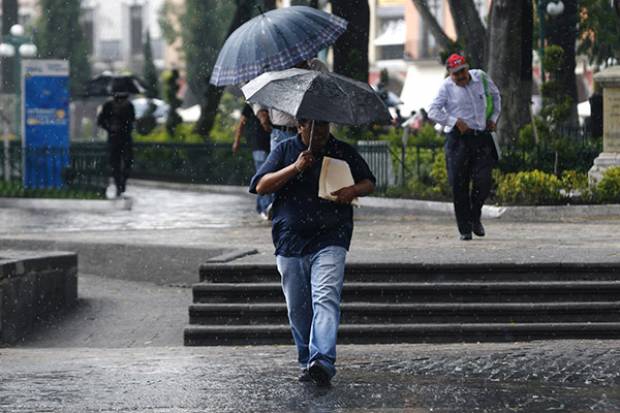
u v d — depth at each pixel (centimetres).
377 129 5816
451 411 1402
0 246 3234
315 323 1557
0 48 8588
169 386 1588
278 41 2436
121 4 15575
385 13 14150
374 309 2236
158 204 5050
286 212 1595
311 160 1566
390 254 2483
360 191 1585
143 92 7906
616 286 2262
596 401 1448
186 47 11825
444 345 2078
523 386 1548
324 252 1583
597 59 8012
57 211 4759
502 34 5128
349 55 6206
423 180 4759
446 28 12988
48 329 2508
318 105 1540
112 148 5191
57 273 2628
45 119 5581
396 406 1437
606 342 2022
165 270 2988
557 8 6400
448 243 2980
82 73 13612
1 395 1548
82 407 1464
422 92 12300
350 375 1656
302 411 1421
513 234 3281
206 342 2230
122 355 2002
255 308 2256
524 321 2225
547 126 4897
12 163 5644
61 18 13588
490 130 2897
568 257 2394
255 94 1565
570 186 4231
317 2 7000
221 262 2381
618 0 4778
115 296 2839
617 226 3562
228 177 6047
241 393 1530
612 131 4316
